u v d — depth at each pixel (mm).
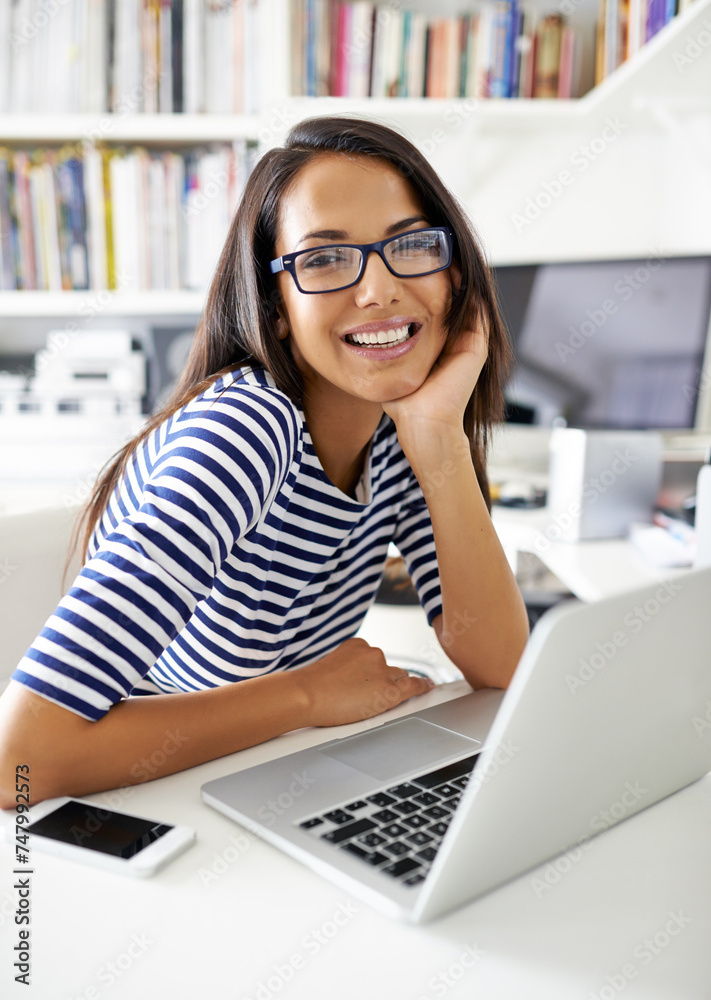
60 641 546
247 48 1837
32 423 1919
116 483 840
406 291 758
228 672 830
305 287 740
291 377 778
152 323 2225
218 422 659
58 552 910
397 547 1001
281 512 765
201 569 600
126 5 1814
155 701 597
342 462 882
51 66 1829
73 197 1905
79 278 1934
